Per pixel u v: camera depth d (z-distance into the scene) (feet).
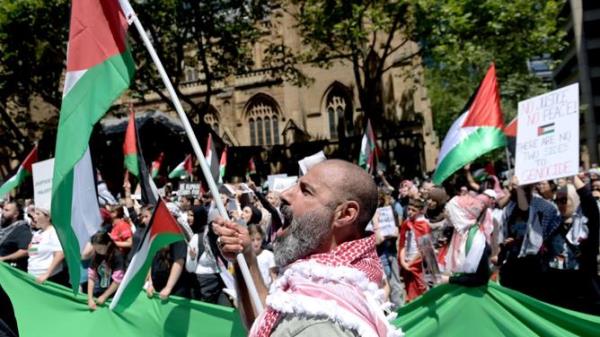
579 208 26.84
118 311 24.50
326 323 6.80
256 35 124.36
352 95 171.83
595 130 220.02
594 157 219.20
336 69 173.68
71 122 16.01
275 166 170.19
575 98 24.61
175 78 118.42
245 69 139.44
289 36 173.68
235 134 189.06
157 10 106.22
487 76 30.17
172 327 25.54
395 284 37.91
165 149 169.27
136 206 47.03
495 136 29.84
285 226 8.36
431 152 178.50
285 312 7.07
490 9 92.32
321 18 106.42
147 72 111.75
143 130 167.94
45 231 33.27
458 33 93.71
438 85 208.44
